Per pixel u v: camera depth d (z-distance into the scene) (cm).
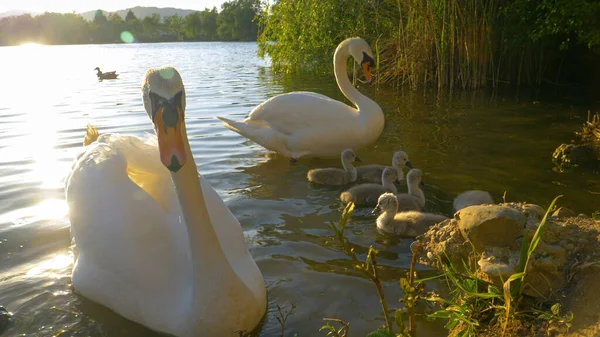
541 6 518
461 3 548
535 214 145
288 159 285
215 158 283
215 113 419
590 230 135
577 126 349
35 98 528
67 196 164
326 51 662
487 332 118
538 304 122
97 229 146
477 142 307
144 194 150
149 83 113
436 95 504
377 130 276
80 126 367
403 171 263
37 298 147
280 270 161
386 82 601
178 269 136
